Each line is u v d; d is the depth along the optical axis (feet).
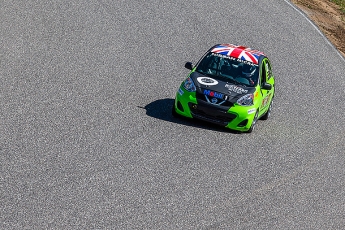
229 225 117.19
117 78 195.93
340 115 207.31
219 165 143.74
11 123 148.66
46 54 207.72
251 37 267.80
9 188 116.47
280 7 322.75
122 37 237.04
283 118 192.85
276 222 122.52
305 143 173.06
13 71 188.24
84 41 226.17
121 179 127.34
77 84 184.85
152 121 163.32
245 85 169.37
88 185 122.31
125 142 146.61
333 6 363.76
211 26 269.23
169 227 112.06
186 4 291.58
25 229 103.86
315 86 233.96
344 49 292.40
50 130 147.43
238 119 162.91
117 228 108.47
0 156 129.39
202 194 127.65
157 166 136.46
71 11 255.29
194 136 158.10
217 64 174.40
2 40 214.07
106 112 164.96
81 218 109.91
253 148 159.63
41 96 170.91
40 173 124.36
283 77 236.22
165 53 228.63
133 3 278.87
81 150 138.31
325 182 148.36
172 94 189.78
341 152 171.94
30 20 237.86
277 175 145.89
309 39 287.89
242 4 310.86
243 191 133.08
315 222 126.31
